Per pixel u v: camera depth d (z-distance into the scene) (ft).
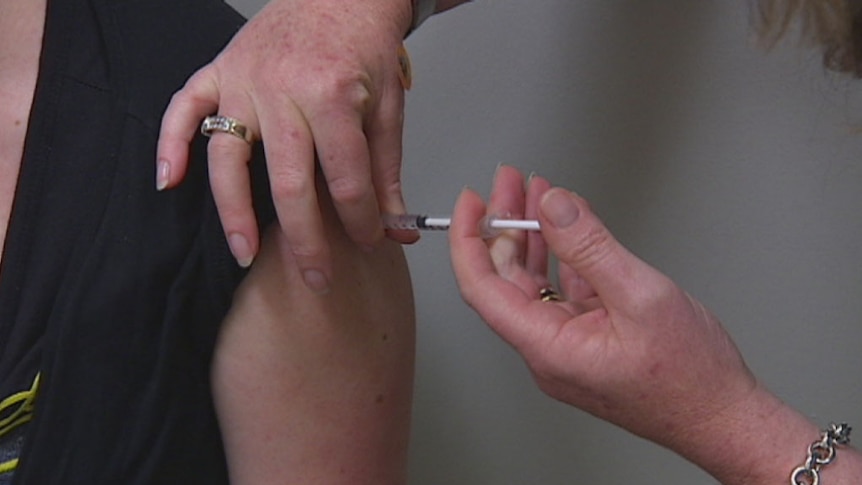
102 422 2.56
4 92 2.64
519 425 3.56
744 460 2.53
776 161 3.25
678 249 3.35
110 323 2.55
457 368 3.56
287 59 2.47
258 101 2.47
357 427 2.72
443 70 3.37
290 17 2.53
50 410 2.54
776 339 3.36
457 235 2.54
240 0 3.46
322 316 2.64
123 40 2.67
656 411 2.51
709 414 2.51
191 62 2.68
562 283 2.68
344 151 2.44
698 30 3.21
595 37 3.27
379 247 2.72
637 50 3.25
